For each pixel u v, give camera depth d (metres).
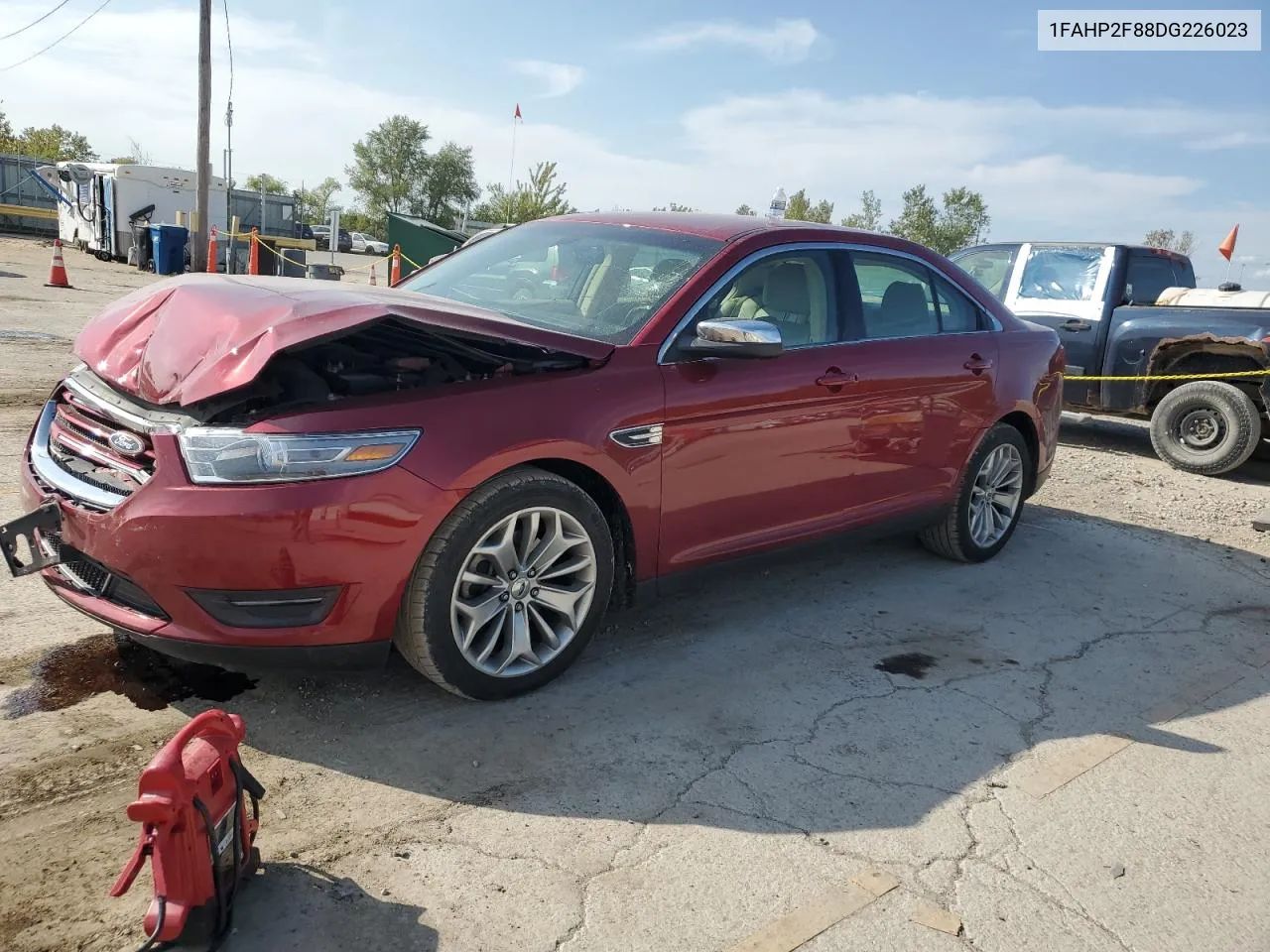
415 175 88.50
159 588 2.80
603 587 3.49
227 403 2.87
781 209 6.67
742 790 2.95
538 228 4.67
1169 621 4.74
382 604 2.96
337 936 2.22
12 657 3.38
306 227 39.47
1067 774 3.21
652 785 2.94
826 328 4.29
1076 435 10.32
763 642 4.10
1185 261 9.91
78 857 2.44
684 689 3.59
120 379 3.09
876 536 4.71
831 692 3.67
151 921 2.04
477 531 3.08
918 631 4.36
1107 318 8.97
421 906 2.34
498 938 2.26
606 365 3.47
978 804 2.99
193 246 20.58
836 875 2.59
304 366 3.04
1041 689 3.85
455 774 2.91
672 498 3.65
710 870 2.57
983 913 2.49
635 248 4.13
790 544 4.21
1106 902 2.58
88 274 19.75
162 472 2.79
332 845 2.55
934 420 4.73
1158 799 3.10
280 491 2.76
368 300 3.13
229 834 2.21
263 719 3.13
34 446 3.38
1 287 15.02
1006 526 5.45
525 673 3.36
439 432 2.99
